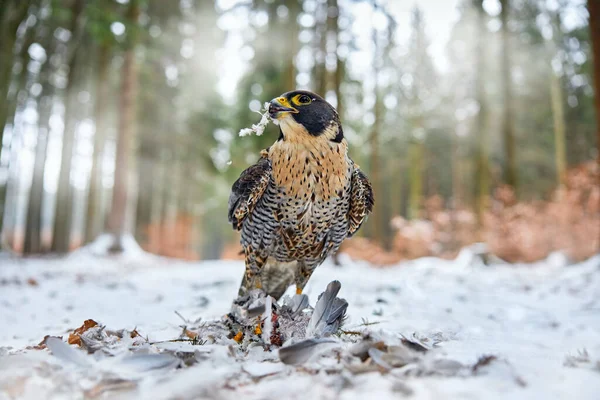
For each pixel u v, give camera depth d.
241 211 3.80
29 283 7.49
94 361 2.52
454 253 18.17
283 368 2.46
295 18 14.70
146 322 4.33
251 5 15.77
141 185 24.64
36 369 2.37
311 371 2.38
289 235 3.76
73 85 18.61
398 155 29.59
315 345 2.59
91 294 6.38
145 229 24.62
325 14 13.16
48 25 16.14
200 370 2.30
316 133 3.54
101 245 16.38
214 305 5.25
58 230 19.03
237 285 7.02
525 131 26.98
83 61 19.14
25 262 12.88
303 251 3.89
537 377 2.26
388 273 10.36
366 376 2.26
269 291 4.27
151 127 23.38
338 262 11.93
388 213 34.31
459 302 5.79
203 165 25.52
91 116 21.77
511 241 14.80
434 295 6.36
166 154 25.48
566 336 3.85
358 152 21.89
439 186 33.66
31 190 19.33
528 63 23.25
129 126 17.25
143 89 21.53
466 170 32.16
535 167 28.22
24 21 12.77
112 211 16.73
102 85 18.77
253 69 17.44
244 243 4.00
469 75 23.27
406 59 24.66
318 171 3.56
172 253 25.83
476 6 18.73
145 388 2.16
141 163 24.22
